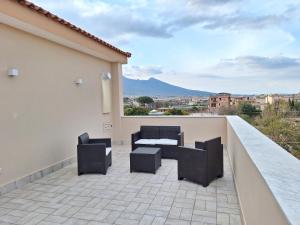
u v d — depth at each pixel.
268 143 2.81
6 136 4.29
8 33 4.34
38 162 5.04
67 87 6.07
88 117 7.07
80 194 4.07
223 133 7.92
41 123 5.14
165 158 6.38
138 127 8.54
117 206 3.58
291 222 0.98
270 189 1.37
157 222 3.10
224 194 3.95
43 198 3.93
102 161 5.11
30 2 4.14
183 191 4.11
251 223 2.34
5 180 4.25
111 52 7.57
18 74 4.53
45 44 5.27
